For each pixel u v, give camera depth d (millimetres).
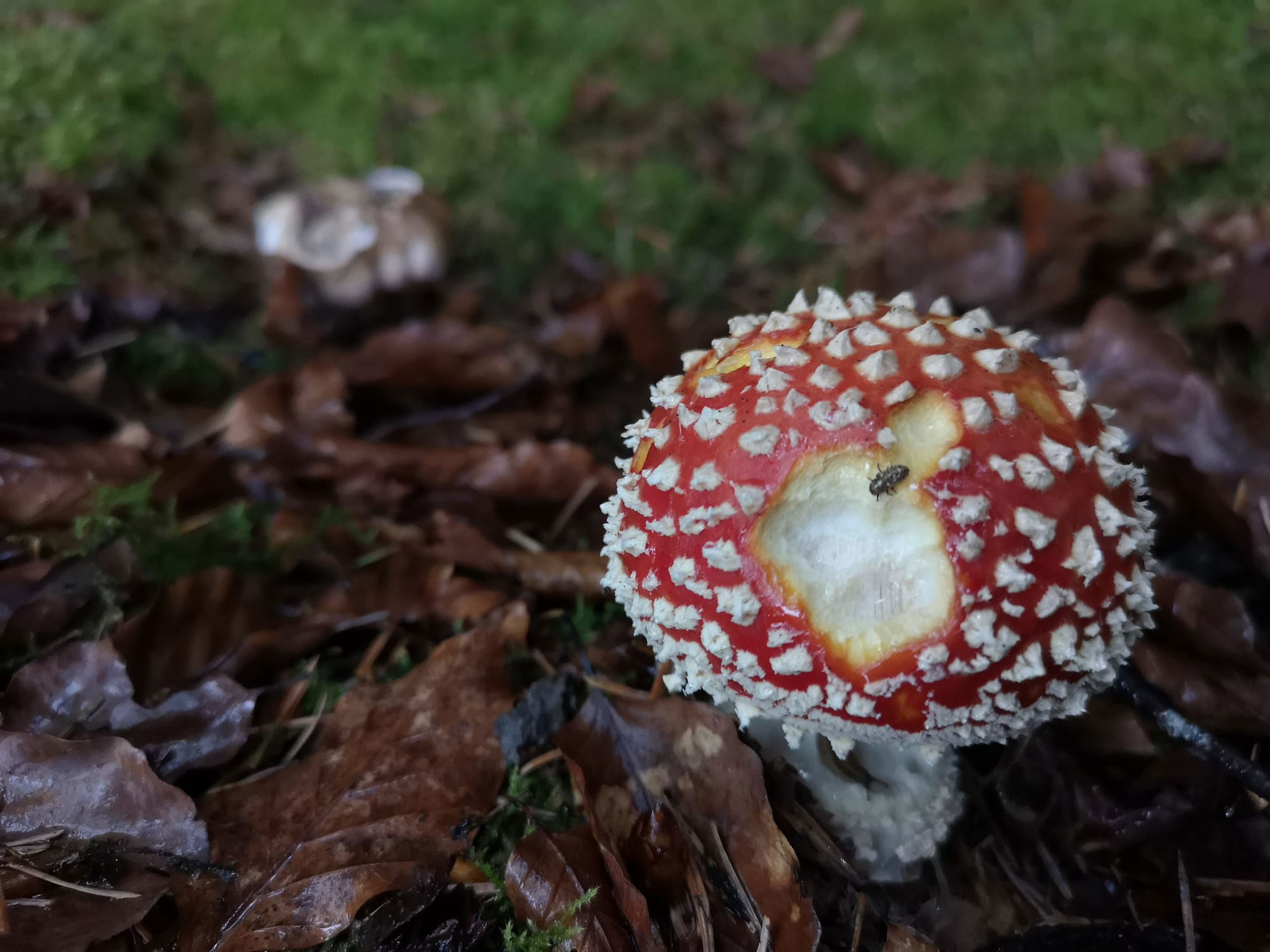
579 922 134
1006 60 368
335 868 139
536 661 185
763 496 124
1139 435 208
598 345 270
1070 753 168
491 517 221
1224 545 196
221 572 181
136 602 181
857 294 147
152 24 358
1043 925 146
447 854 143
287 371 246
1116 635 130
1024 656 123
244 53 363
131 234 287
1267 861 155
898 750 155
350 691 164
